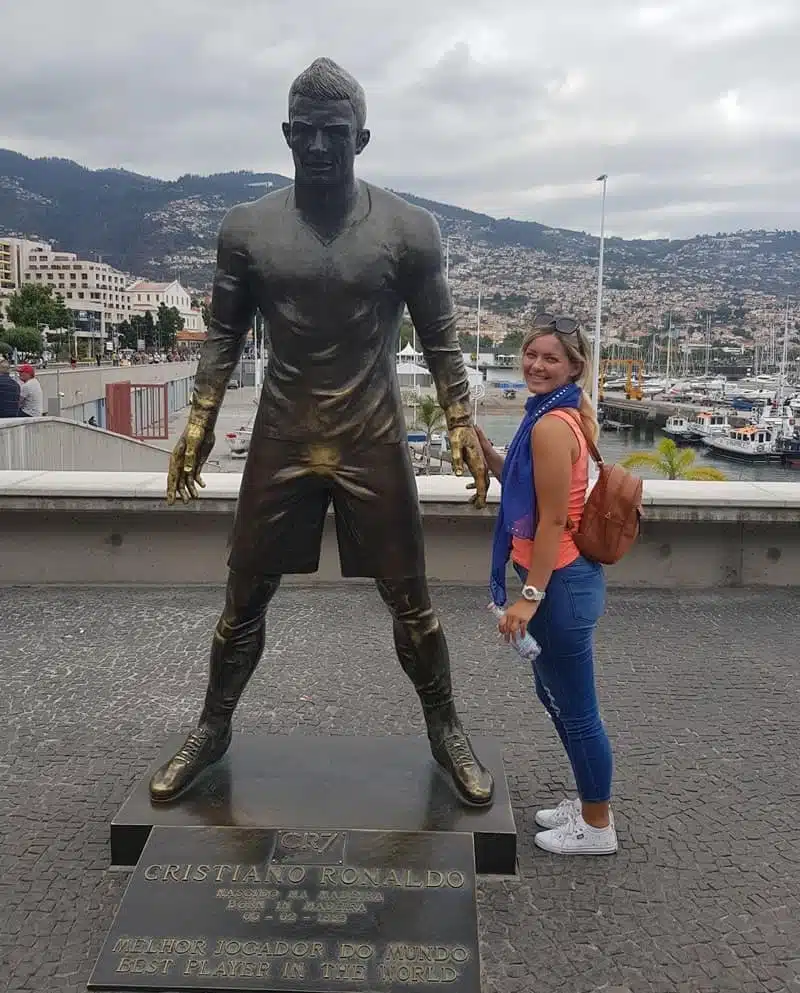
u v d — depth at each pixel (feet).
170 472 10.21
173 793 10.21
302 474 9.88
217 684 10.79
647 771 12.21
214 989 7.79
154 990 7.84
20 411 37.70
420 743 11.71
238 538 10.26
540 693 10.29
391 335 9.83
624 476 9.30
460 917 8.48
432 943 8.19
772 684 15.39
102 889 9.48
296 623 18.37
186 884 8.84
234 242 9.60
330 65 8.85
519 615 9.12
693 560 21.16
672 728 13.60
